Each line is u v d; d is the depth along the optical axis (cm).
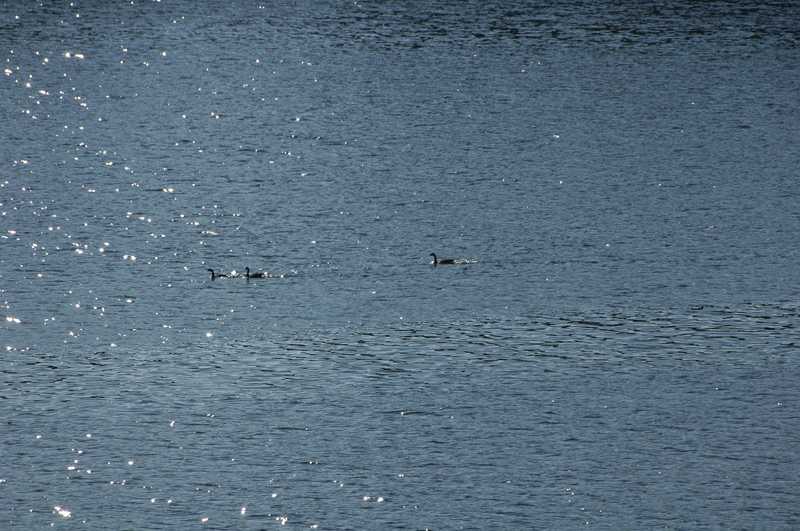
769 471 4756
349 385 5641
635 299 6819
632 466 4819
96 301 6769
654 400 5444
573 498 4562
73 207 8406
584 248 7750
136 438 5050
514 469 4803
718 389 5559
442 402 5441
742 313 6569
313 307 6750
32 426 5134
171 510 4469
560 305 6744
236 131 10394
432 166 9519
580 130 10369
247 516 4438
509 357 5975
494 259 7556
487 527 4353
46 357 5947
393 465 4844
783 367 5800
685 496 4566
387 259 7569
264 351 6072
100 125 10425
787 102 11012
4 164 9269
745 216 8306
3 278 7069
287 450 4966
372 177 9269
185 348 6116
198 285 7094
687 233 8000
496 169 9425
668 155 9706
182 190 8869
